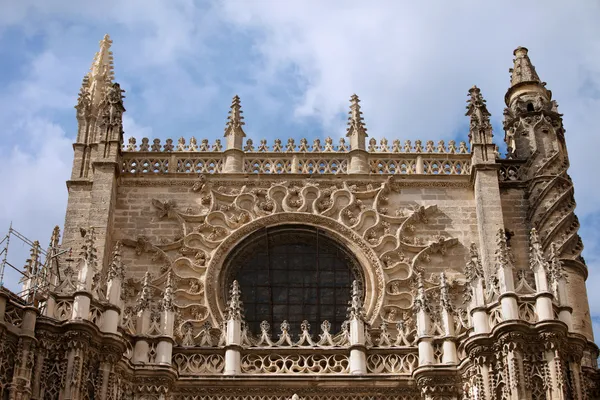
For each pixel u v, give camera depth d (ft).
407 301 140.15
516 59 164.96
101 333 120.06
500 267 124.98
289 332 139.85
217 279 141.08
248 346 129.90
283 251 145.79
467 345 123.13
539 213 145.59
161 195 148.36
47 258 127.85
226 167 150.82
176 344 130.31
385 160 152.46
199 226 145.69
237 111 155.94
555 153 150.61
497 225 143.13
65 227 143.54
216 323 137.59
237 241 144.25
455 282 140.87
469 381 123.13
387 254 143.43
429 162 152.35
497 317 122.52
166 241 144.05
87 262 122.93
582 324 137.18
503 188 150.10
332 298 142.31
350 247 144.15
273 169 151.02
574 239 144.05
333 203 147.43
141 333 127.34
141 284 140.36
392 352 129.59
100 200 143.43
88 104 156.46
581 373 122.01
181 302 139.74
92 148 152.25
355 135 153.17
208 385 126.31
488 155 148.97
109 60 164.04
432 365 125.70
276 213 146.41
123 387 122.83
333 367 128.77
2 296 113.50
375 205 147.54
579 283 140.56
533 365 118.93
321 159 152.25
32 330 114.93
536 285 123.85
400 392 126.72
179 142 153.07
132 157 151.33
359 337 129.08
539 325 119.55
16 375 112.27
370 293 140.36
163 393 124.16
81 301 119.44
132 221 145.79
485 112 153.17
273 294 142.51
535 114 155.74
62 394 114.42
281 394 126.41
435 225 146.61
